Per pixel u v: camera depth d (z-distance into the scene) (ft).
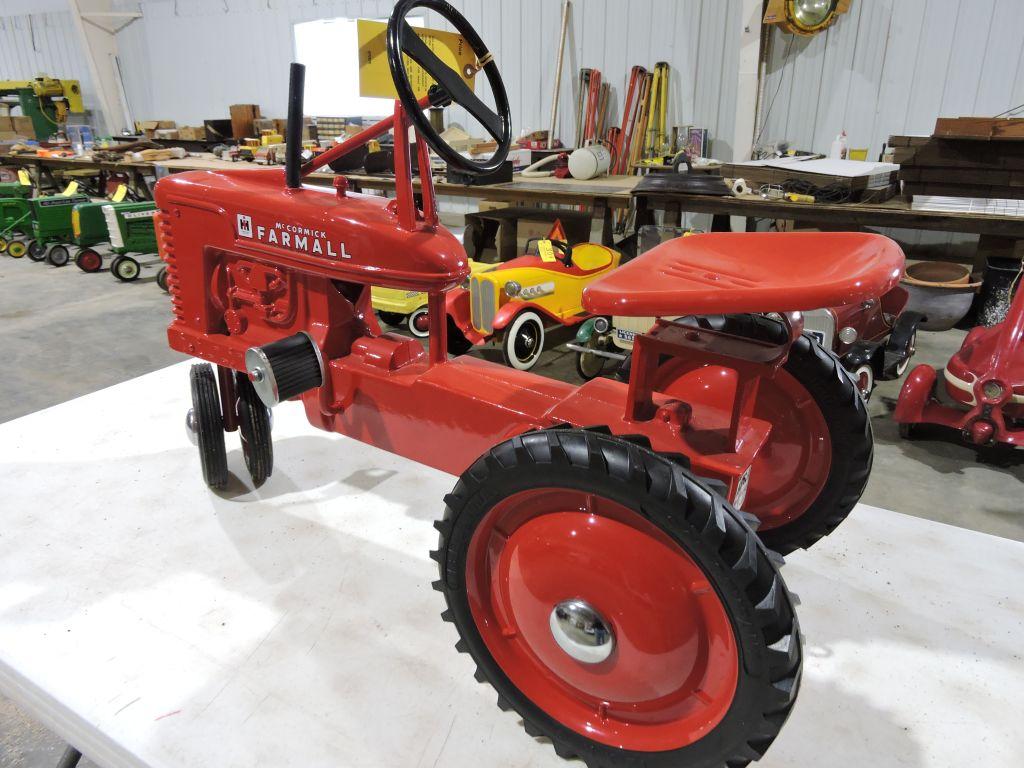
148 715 3.91
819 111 14.76
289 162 4.89
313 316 5.04
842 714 3.93
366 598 4.85
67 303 15.03
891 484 8.00
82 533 5.54
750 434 3.75
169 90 24.99
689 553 2.93
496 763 3.67
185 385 8.29
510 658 3.71
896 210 10.36
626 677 3.29
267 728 3.84
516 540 3.50
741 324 4.51
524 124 18.29
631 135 16.19
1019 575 5.08
